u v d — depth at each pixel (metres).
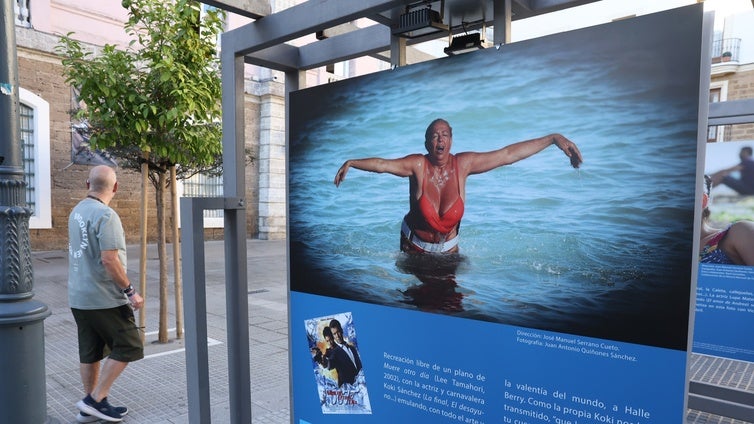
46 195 12.96
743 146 3.79
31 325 2.99
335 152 2.22
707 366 4.48
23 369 2.96
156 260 12.04
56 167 13.22
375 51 2.43
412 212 1.98
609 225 1.48
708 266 3.91
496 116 1.72
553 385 1.62
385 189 2.05
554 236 1.60
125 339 3.42
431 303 1.93
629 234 1.45
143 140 4.89
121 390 4.02
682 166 1.35
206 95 5.03
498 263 1.73
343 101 2.18
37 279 9.31
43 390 3.08
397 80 1.99
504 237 1.71
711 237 3.90
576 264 1.55
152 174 5.78
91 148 4.96
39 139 12.79
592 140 1.51
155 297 7.87
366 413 2.19
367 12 1.90
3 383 2.90
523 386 1.69
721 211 3.88
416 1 1.82
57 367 4.59
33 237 12.84
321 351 2.34
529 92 1.64
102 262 3.28
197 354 2.19
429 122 1.90
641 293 1.43
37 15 12.98
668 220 1.38
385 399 2.11
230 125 2.42
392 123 2.02
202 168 6.80
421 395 1.98
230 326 2.43
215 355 4.91
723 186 3.87
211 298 7.71
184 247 2.19
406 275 2.01
